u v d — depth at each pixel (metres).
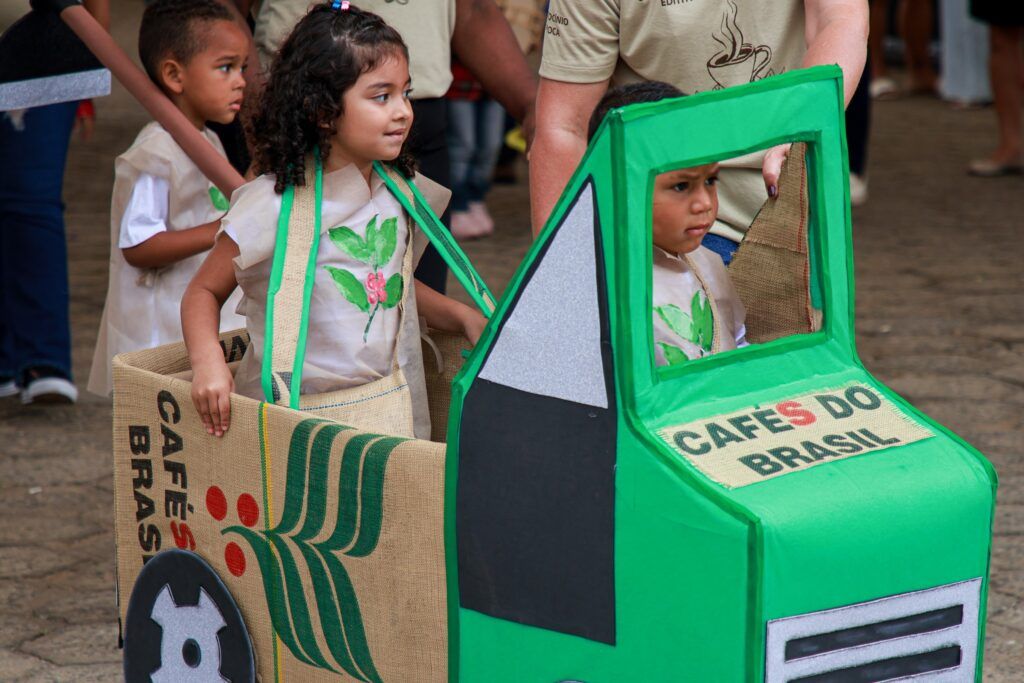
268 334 5.37
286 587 5.17
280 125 5.57
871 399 4.68
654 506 4.15
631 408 4.21
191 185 7.80
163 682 5.76
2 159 10.19
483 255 15.57
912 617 4.38
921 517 4.32
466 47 8.39
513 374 4.46
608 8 6.39
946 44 25.92
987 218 17.58
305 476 5.00
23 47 7.72
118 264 7.82
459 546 4.60
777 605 4.04
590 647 4.36
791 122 4.59
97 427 10.36
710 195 5.27
